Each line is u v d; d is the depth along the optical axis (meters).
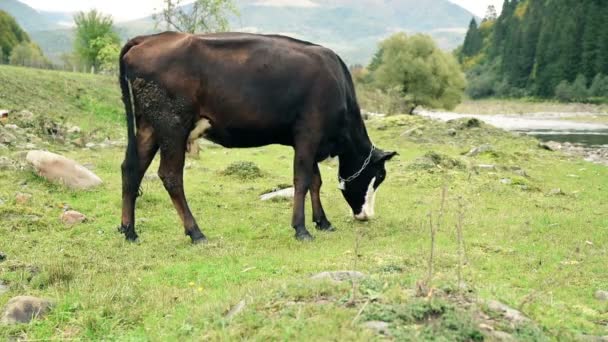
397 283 4.95
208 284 6.13
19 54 66.56
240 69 7.62
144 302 5.66
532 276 6.42
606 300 5.74
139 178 7.90
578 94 77.19
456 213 9.81
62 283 6.13
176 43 7.59
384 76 55.75
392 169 14.34
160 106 7.55
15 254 7.12
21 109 21.72
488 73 103.69
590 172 15.48
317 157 8.38
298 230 8.13
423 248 7.40
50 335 5.05
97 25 45.56
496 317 4.34
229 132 7.88
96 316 5.26
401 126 24.50
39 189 10.25
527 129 42.50
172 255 7.32
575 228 8.87
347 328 4.11
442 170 13.93
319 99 7.98
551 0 100.69
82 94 27.89
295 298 4.77
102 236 8.04
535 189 12.48
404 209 10.22
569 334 4.41
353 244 7.71
